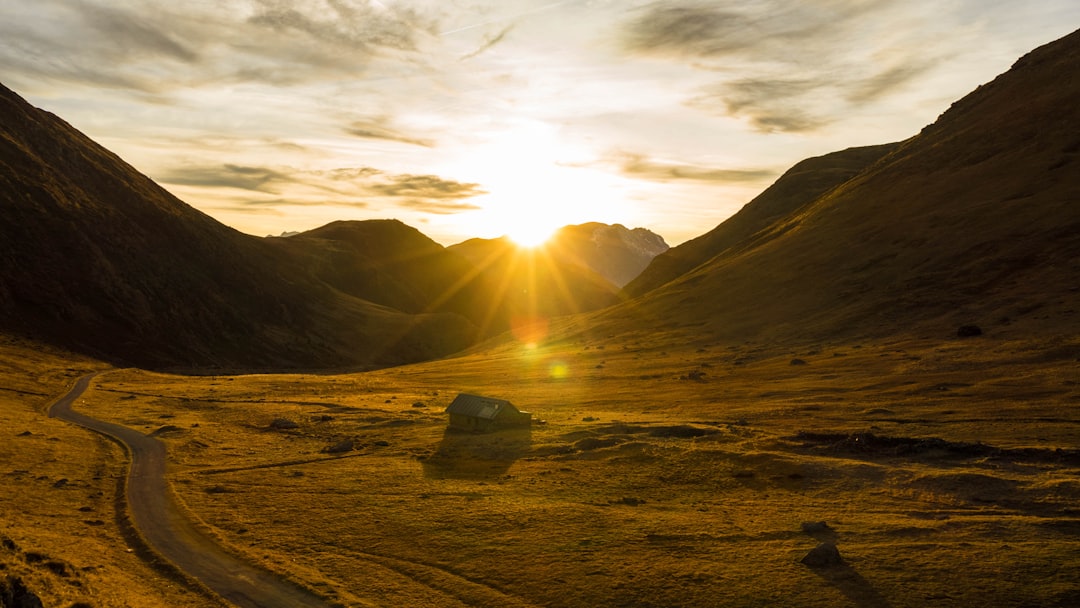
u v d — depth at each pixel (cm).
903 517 5397
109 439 9825
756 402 10244
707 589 4309
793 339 15062
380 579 4672
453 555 5069
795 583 4325
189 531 5697
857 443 7262
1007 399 8481
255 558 5009
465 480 7244
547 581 4544
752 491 6331
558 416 10638
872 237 19138
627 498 6291
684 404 10762
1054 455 6319
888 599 4053
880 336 13612
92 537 5450
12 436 9244
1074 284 12712
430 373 19225
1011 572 4250
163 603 4097
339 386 17012
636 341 18500
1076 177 16538
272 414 12244
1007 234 15612
